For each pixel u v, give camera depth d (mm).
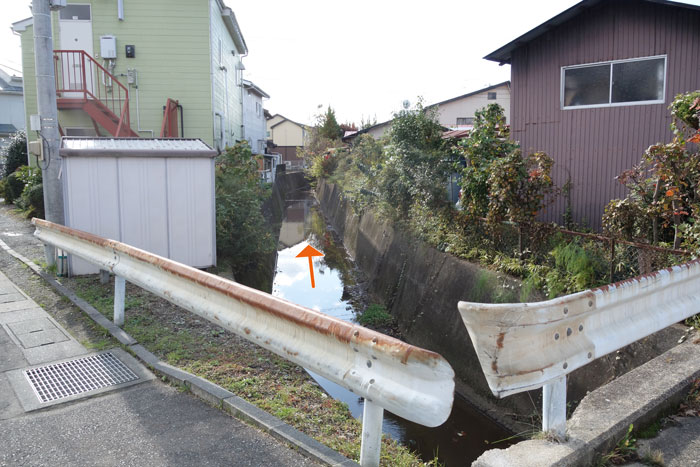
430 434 6289
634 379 3627
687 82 8250
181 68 15938
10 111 33344
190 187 8250
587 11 9250
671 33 8352
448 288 8844
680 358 4016
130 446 3100
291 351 3115
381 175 14641
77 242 6594
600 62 9156
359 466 2797
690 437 3076
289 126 65125
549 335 2695
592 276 6332
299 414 3570
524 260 7516
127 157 7902
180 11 15797
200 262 8414
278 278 14711
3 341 4996
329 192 30422
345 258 18141
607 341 3074
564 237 7305
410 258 11188
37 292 6871
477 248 8758
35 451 3055
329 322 2854
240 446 3098
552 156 9867
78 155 7617
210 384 3895
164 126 14641
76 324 5539
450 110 29250
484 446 6020
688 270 3887
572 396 5879
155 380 4113
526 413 6215
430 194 10727
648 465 2805
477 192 8734
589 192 9430
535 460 2615
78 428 3328
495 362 2412
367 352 2617
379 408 2707
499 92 29031
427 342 8984
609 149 9148
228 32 20047
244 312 3631
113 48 15430
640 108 8750
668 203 6008
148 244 8109
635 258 6281
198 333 5227
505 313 2402
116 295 5359
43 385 4012
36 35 7883
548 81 9844
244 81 27703
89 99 14289
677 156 6039
